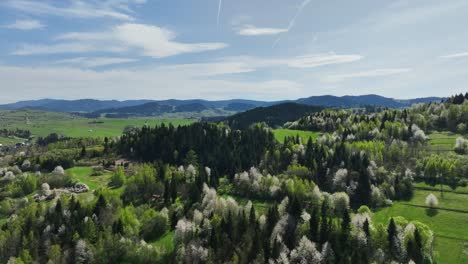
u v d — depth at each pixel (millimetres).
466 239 148375
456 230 156750
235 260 133875
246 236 146625
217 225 156750
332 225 149625
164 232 168875
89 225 156875
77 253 145125
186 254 141750
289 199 177875
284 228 151000
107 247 147250
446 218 168125
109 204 177375
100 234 153375
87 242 150125
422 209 179875
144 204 190375
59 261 141500
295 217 161250
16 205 193000
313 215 147875
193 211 179000
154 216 169125
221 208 174000
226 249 145625
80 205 172625
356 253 133000
